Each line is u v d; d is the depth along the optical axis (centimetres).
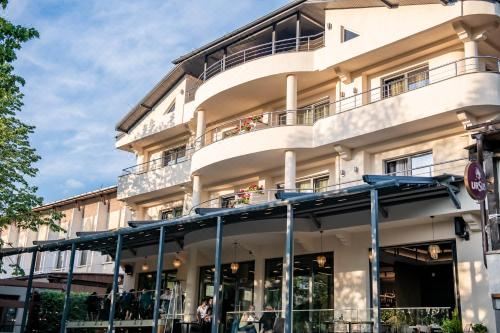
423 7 1775
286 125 1988
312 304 1875
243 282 2142
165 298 1723
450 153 1703
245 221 1781
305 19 2153
